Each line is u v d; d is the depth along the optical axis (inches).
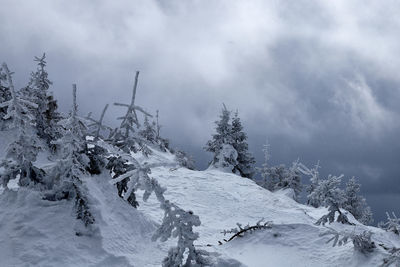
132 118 609.9
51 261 419.8
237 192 1033.5
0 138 728.3
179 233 391.2
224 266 461.7
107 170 597.0
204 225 761.6
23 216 454.9
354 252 555.2
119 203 561.0
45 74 794.2
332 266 550.0
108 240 475.2
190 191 979.3
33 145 486.0
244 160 1702.8
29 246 426.6
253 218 857.5
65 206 479.5
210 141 1701.5
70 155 474.3
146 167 376.5
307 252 587.2
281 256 582.2
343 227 813.2
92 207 496.1
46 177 498.3
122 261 455.5
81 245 451.2
